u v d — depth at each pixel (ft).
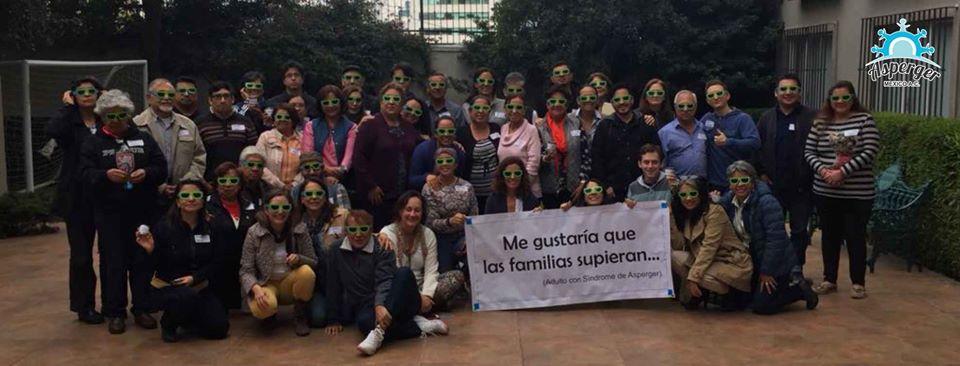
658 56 52.11
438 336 20.45
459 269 23.65
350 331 20.94
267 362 18.69
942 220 25.96
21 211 35.17
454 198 23.38
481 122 25.31
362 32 59.93
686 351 19.07
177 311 19.83
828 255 24.32
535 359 18.63
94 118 21.31
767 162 24.82
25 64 42.42
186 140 22.89
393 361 18.63
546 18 53.72
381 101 25.02
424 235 21.89
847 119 23.67
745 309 22.49
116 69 48.78
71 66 45.85
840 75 42.91
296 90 29.14
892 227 26.50
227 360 18.84
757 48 51.78
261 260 20.66
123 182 20.65
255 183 22.12
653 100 26.71
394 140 24.80
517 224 22.88
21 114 43.19
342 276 20.68
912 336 20.01
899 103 37.14
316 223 22.03
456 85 61.11
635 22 51.42
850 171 23.02
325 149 25.48
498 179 23.24
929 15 34.88
